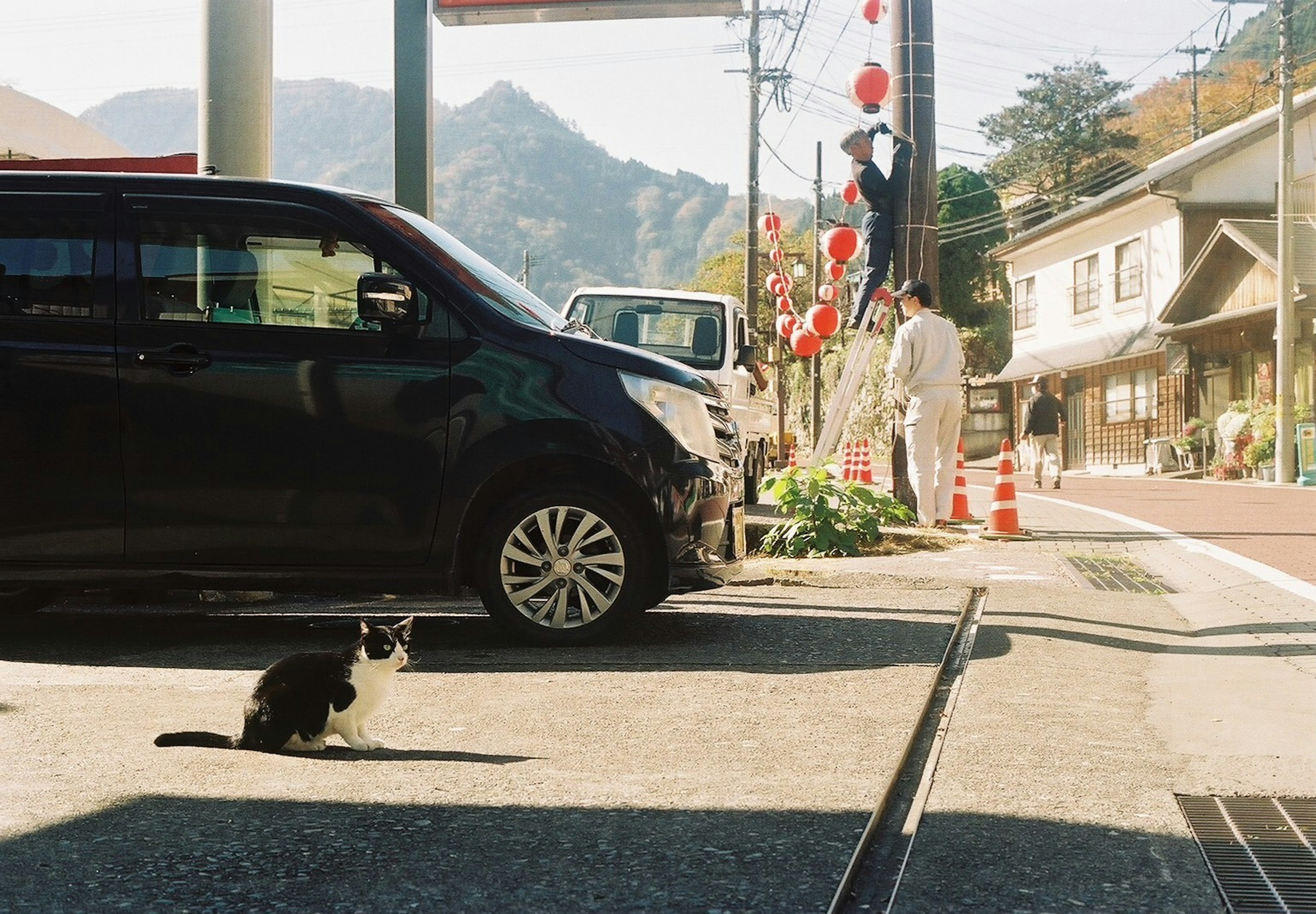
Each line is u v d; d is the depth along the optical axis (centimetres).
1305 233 2922
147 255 584
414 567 575
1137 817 318
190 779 353
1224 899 263
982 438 5094
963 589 783
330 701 383
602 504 580
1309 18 3103
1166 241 3391
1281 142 2523
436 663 542
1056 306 4059
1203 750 393
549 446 572
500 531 580
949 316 5281
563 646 582
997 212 5378
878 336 1337
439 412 573
